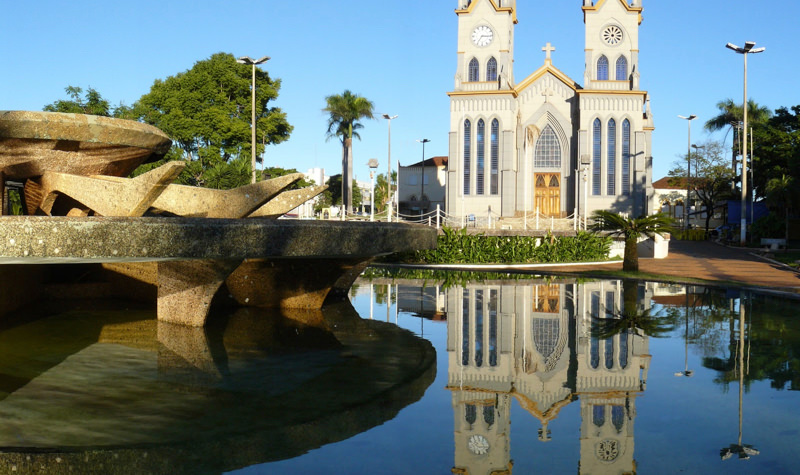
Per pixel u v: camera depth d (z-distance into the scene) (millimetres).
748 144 57000
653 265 25016
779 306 10375
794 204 37094
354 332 6762
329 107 55344
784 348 6141
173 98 45844
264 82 50000
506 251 25172
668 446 3182
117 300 8648
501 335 6770
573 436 3338
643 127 50312
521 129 51469
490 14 50281
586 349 5980
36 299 8320
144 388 4203
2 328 6379
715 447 3174
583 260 27453
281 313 8172
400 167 65500
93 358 5086
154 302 8523
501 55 50094
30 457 2959
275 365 4984
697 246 41938
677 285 15359
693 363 5352
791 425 3557
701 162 58000
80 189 5973
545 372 4926
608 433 3395
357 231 5312
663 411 3842
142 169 36594
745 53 36312
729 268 22969
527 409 3855
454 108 50000
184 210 6547
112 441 3186
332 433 3344
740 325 7895
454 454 3029
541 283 15258
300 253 4781
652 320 8258
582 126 48875
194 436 3275
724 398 4176
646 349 6023
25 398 3936
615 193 48719
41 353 5246
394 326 7324
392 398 4062
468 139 49906
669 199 70438
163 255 3982
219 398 4000
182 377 4523
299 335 6445
